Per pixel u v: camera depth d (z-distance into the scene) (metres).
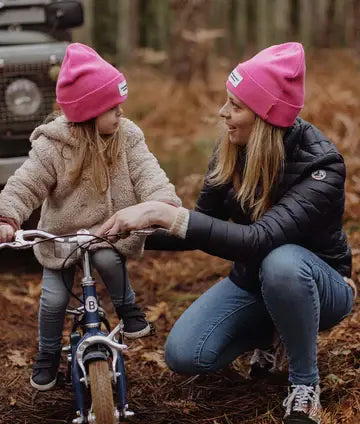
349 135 7.72
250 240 3.31
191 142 8.77
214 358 3.69
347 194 6.39
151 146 8.82
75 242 3.22
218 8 14.50
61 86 3.38
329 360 4.08
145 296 5.43
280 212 3.39
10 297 5.44
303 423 3.42
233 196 3.66
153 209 3.22
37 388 3.64
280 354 4.00
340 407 3.62
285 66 3.38
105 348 3.31
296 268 3.33
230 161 3.60
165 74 12.55
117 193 3.52
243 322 3.75
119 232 3.21
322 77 10.97
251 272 3.65
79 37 13.55
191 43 10.81
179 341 3.67
